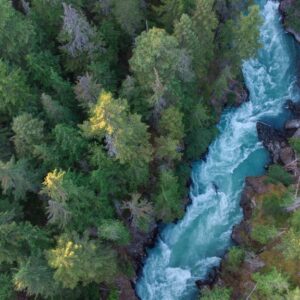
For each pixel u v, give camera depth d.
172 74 38.16
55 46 43.06
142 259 44.22
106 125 32.06
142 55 36.72
